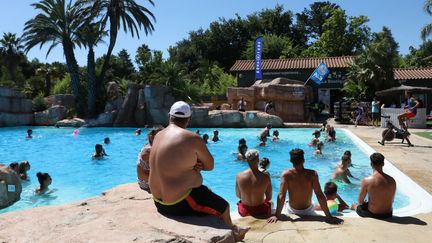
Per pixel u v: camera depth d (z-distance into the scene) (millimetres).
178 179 3703
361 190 5934
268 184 6195
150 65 38469
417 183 8156
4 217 4129
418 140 16047
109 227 3666
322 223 5523
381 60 28703
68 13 32875
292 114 28516
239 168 12758
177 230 3502
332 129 17109
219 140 18984
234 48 60000
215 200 3846
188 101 32781
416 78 30203
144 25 33844
